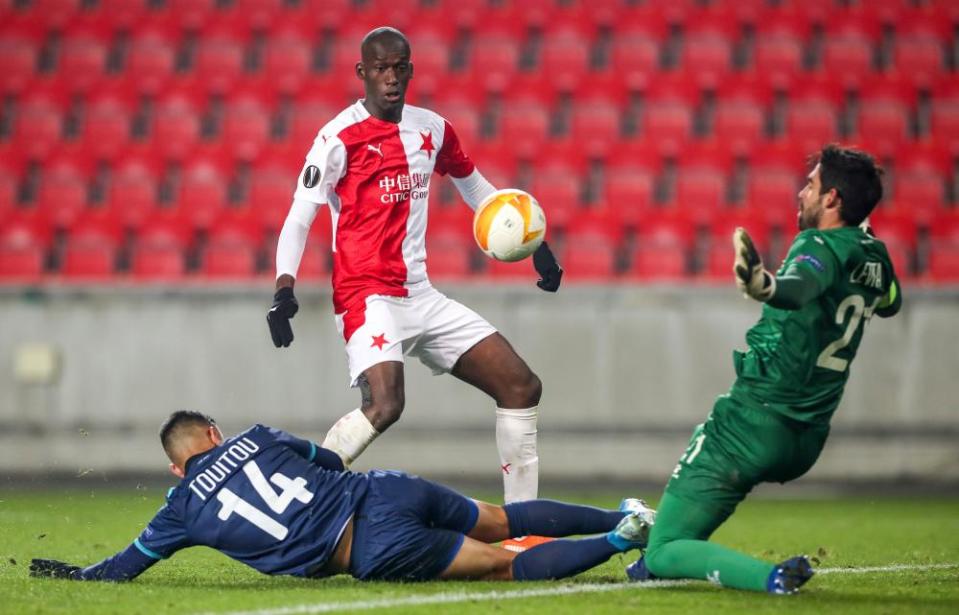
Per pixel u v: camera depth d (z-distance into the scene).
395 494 17.67
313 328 46.53
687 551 16.98
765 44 59.66
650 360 46.56
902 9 60.31
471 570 17.97
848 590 17.95
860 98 58.25
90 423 46.69
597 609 15.80
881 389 46.28
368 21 60.41
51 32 59.59
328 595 16.81
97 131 57.09
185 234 54.03
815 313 16.89
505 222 21.52
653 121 57.16
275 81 58.34
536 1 60.66
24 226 54.25
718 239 54.12
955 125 58.12
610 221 54.16
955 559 23.77
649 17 60.25
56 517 34.06
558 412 46.56
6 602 16.53
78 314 46.84
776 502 41.06
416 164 22.08
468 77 58.50
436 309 22.08
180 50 59.72
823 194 17.44
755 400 17.17
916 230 54.53
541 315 46.59
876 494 43.69
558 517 19.05
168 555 18.28
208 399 46.59
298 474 17.61
